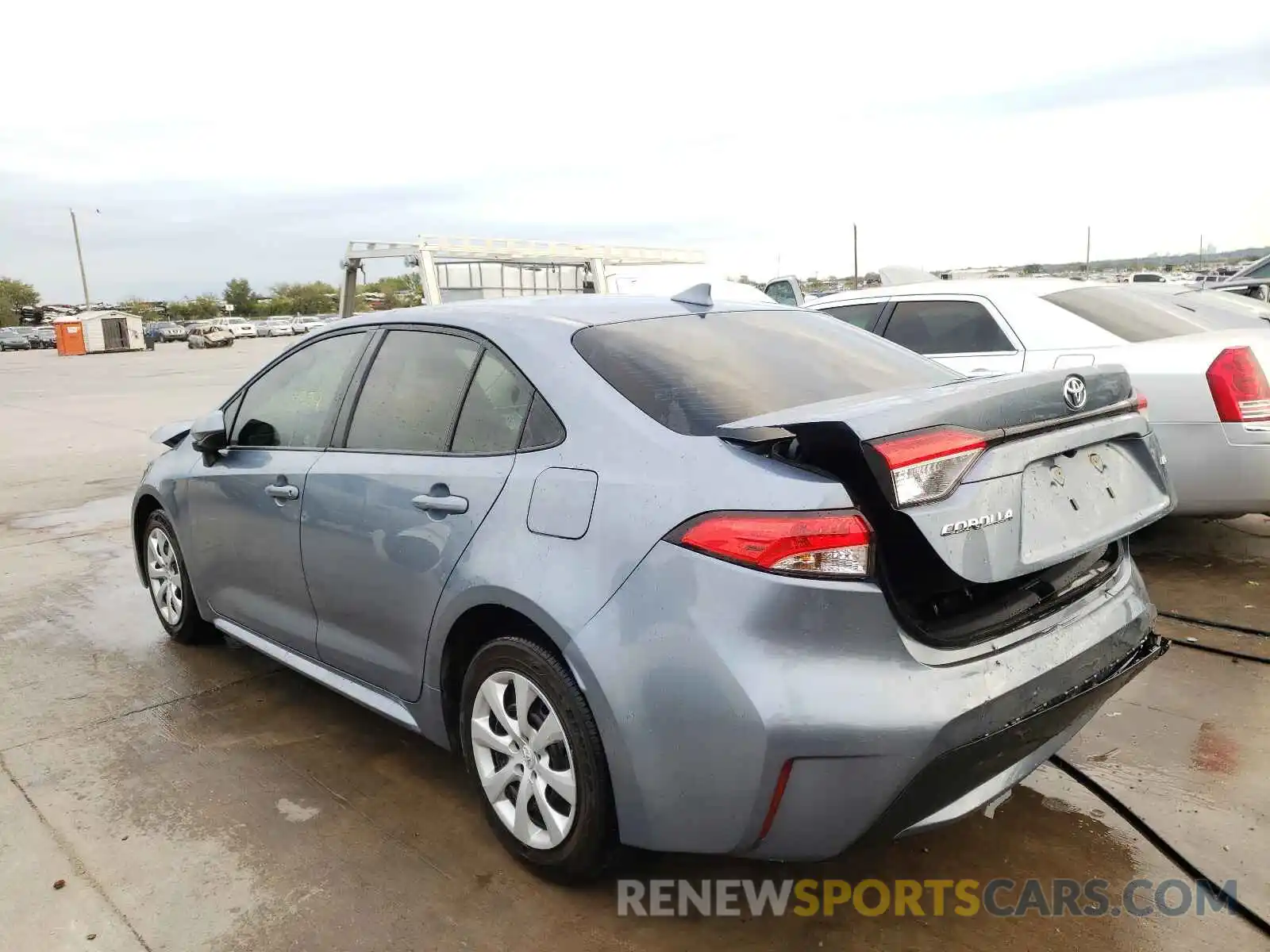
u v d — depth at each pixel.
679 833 2.29
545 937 2.45
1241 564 5.09
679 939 2.43
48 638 4.80
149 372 28.98
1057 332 5.36
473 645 2.88
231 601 4.03
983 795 2.36
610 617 2.32
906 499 2.08
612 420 2.54
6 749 3.57
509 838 2.72
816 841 2.15
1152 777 3.09
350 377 3.44
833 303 6.46
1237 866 2.62
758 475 2.21
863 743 2.06
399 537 2.96
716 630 2.16
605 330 2.87
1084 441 2.44
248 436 3.93
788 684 2.09
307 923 2.52
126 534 7.13
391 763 3.41
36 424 14.85
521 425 2.74
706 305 3.28
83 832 2.98
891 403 2.28
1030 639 2.34
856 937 2.42
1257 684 3.71
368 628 3.18
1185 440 4.73
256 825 3.01
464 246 11.66
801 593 2.10
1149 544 5.52
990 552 2.18
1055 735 2.40
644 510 2.32
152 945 2.45
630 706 2.28
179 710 3.89
